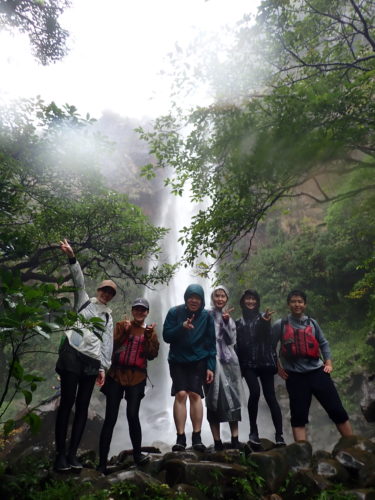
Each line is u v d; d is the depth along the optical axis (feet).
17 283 10.58
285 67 21.18
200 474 11.72
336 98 13.91
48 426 42.29
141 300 15.34
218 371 15.89
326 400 15.17
